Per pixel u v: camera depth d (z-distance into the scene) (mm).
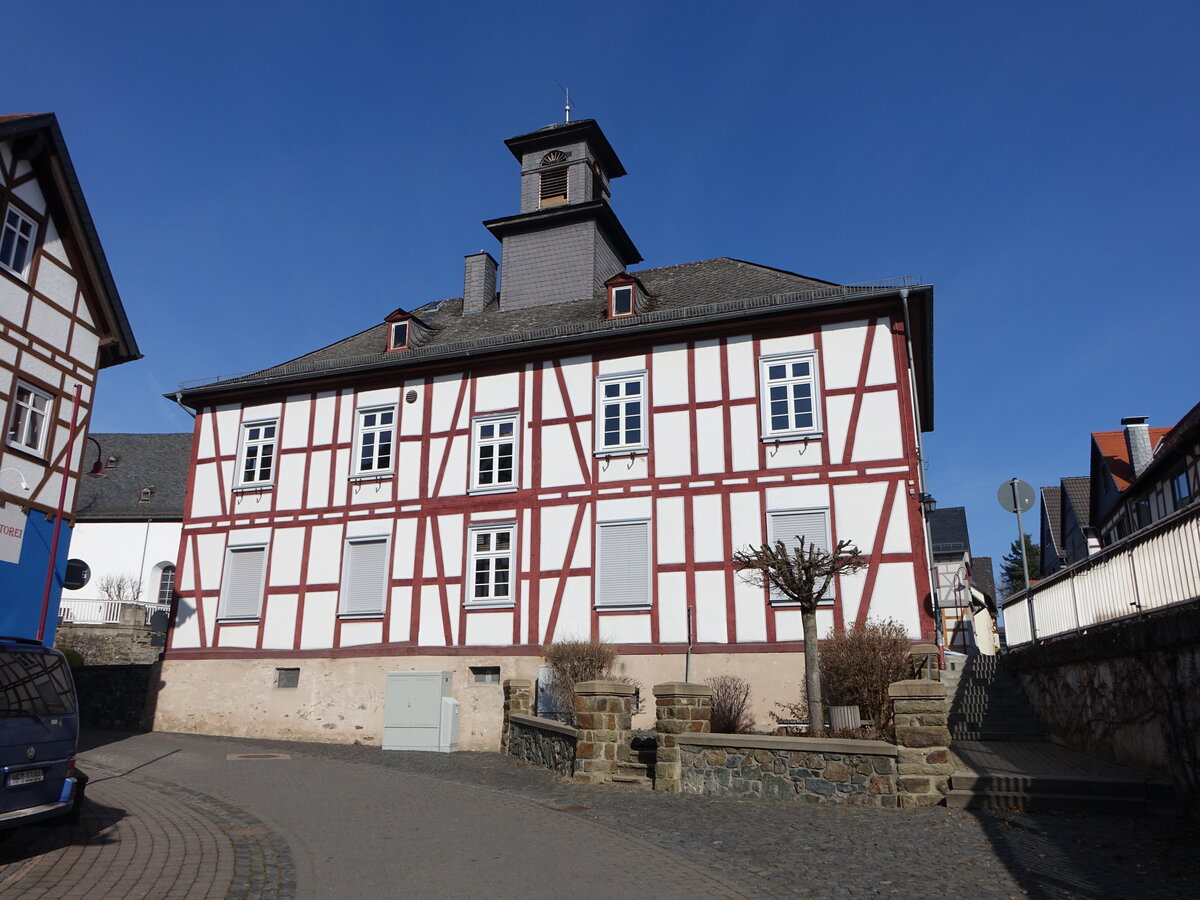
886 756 10047
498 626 18734
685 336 18828
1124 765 10461
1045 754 11938
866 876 7117
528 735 15367
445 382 20688
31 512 15211
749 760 10859
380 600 19812
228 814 10164
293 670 20094
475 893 6855
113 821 9727
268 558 20953
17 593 14820
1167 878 6805
